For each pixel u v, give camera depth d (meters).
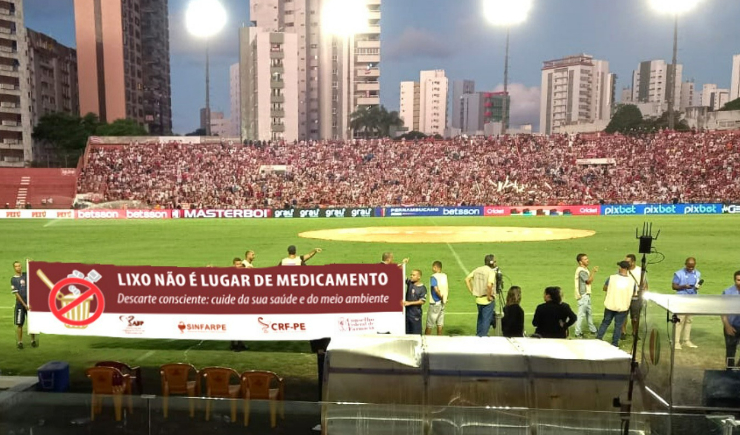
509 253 28.77
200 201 56.06
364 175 60.25
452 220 48.53
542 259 26.66
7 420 7.50
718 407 7.62
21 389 10.09
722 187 54.19
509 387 7.59
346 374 7.81
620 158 60.12
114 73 118.25
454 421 6.93
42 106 108.06
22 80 93.31
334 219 50.66
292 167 61.38
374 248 31.30
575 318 10.66
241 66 129.62
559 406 7.59
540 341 8.54
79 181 58.34
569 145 63.19
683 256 27.08
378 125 115.38
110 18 116.75
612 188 55.97
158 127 145.25
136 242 34.53
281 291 11.65
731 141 59.53
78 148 93.25
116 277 11.85
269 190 57.81
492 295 12.53
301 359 12.34
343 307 11.62
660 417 6.68
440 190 57.16
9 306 17.92
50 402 7.48
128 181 58.72
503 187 57.16
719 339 8.98
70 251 30.75
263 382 9.04
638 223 43.28
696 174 56.34
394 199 56.06
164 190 57.59
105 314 11.95
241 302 11.71
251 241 34.88
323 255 28.92
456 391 7.64
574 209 52.09
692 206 50.75
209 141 65.81
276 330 11.70
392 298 11.62
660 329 8.31
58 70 115.44
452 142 65.44
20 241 35.00
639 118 113.31
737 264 24.77
